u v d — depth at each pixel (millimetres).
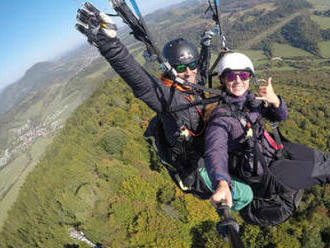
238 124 2467
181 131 2684
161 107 2580
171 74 2492
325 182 2480
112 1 2301
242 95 2580
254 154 2424
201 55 3711
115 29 2186
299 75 129500
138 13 2350
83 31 2207
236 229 1729
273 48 168250
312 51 164875
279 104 2523
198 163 3014
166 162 3283
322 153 2596
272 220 2709
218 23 3297
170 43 3188
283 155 2594
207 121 2674
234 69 2502
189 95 2799
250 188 2746
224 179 2037
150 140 3475
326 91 99312
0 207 96875
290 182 2404
